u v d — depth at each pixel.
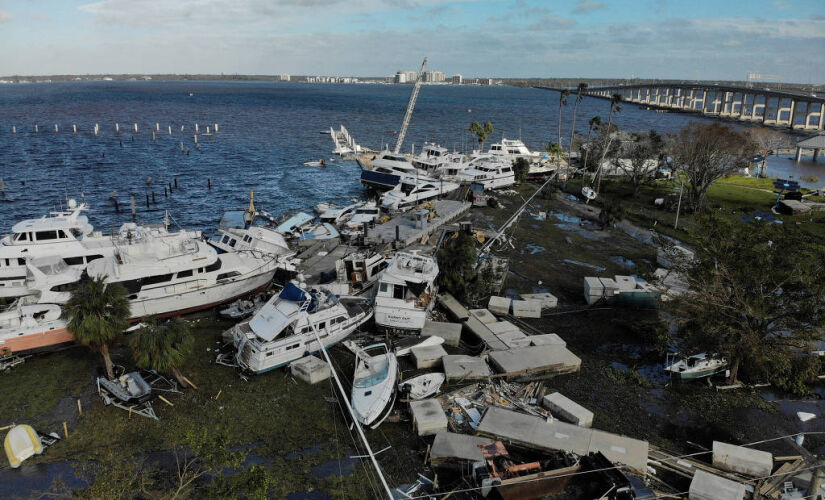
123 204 69.50
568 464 20.42
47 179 82.19
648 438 24.00
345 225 53.16
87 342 24.62
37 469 20.78
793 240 27.62
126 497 19.30
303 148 123.25
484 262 41.34
